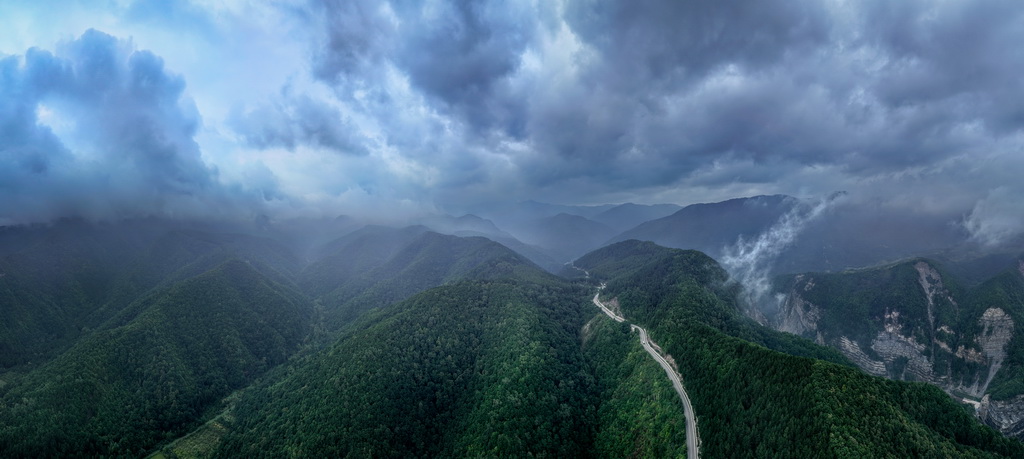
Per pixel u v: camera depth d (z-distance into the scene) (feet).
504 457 627.05
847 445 431.84
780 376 543.39
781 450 470.39
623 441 651.66
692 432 585.22
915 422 474.90
